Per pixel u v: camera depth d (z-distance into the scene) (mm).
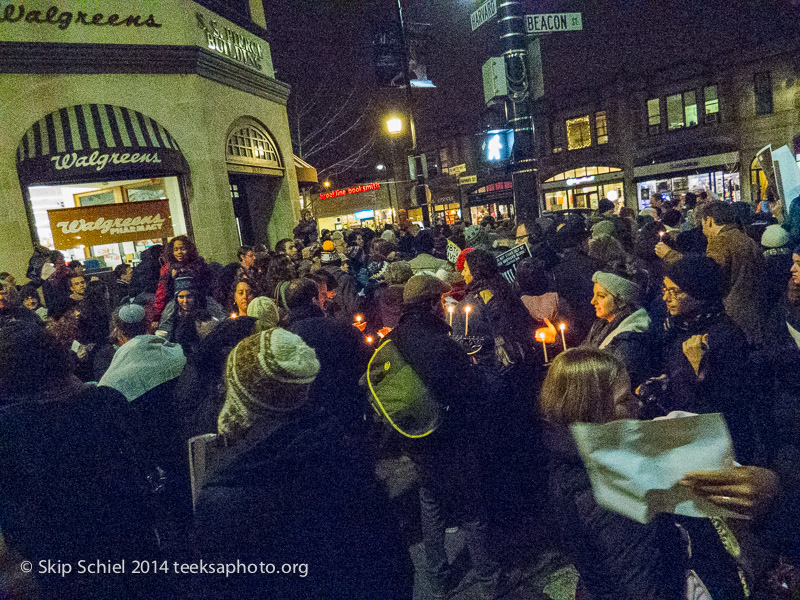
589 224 6688
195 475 1973
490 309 3410
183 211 10648
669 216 6996
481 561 3033
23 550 1881
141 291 6164
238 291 4648
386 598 1829
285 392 1706
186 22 10469
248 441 1686
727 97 24922
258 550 1669
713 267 2477
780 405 2324
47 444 1921
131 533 2076
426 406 2723
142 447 2793
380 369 2861
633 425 1669
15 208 8586
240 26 12734
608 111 29422
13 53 8586
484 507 3023
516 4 6508
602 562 1835
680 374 2480
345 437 1938
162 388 2963
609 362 1935
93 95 9492
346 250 8047
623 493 1669
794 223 3891
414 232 11914
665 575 1794
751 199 24938
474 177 14680
